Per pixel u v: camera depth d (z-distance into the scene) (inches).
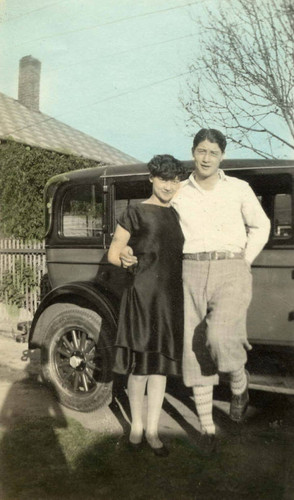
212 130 94.5
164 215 97.7
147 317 95.7
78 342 128.6
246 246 97.7
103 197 128.7
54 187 138.3
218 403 127.6
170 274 97.0
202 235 95.6
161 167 95.2
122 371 97.7
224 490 85.4
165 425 114.9
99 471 92.8
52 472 92.0
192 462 95.7
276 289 108.8
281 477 88.3
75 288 125.3
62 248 136.3
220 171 98.8
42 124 393.4
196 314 97.6
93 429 113.5
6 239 261.7
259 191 112.0
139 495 83.3
